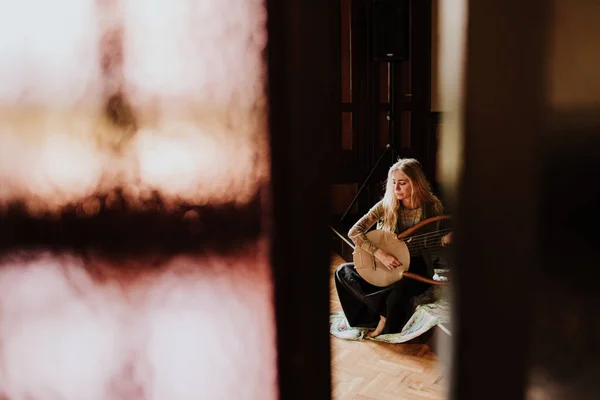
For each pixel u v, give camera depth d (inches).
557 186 41.6
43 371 36.5
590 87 39.6
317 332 37.4
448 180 42.9
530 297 41.4
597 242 40.1
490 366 41.3
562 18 40.1
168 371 37.0
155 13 35.0
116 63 35.1
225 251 36.7
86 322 37.0
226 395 37.1
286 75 35.5
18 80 34.9
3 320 36.5
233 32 35.0
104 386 37.3
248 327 37.2
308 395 37.3
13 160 35.6
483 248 41.9
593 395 40.3
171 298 37.1
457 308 42.6
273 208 36.7
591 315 40.9
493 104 41.2
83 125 35.7
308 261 37.0
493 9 39.7
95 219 36.6
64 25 34.7
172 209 36.9
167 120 35.9
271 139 36.0
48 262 36.8
